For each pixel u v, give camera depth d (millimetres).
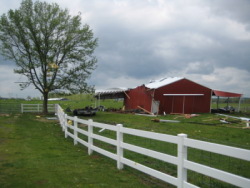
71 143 11562
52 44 29484
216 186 5711
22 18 28703
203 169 4418
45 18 28922
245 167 7391
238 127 17250
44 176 6473
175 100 29141
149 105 28766
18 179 6223
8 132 14844
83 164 7699
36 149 10078
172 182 5117
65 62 30406
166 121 20406
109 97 37125
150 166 7352
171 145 10250
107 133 13695
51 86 29969
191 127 17047
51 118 25156
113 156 7441
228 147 3986
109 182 6016
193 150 9492
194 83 30094
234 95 31219
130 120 21766
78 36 30172
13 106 33500
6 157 8641
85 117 24938
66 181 6082
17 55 29328
